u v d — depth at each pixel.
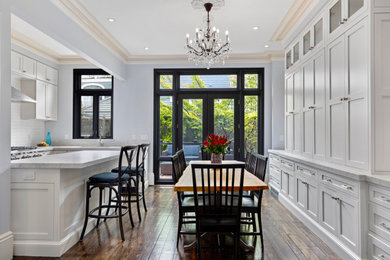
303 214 3.32
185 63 5.75
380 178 1.93
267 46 5.09
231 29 4.20
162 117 5.91
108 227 3.22
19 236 2.49
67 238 2.59
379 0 2.13
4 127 2.36
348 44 2.46
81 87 5.92
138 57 5.71
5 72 2.36
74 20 3.50
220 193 2.17
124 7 3.44
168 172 5.89
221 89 5.79
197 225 2.20
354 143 2.38
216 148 3.20
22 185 2.49
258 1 3.30
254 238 2.88
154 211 3.88
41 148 4.83
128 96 5.80
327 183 2.66
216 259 2.41
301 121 3.67
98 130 5.94
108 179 2.84
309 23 3.40
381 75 2.13
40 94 5.14
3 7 2.33
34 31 4.23
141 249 2.60
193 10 3.54
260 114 5.72
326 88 2.89
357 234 2.15
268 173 5.54
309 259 2.40
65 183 2.59
